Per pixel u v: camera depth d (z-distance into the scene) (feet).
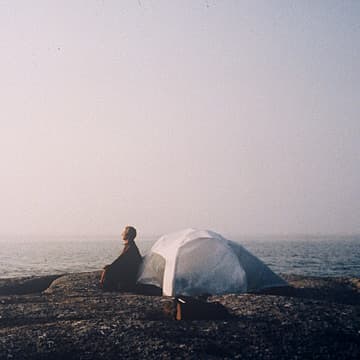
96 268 176.55
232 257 41.32
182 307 29.48
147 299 36.35
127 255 43.06
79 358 23.07
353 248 395.96
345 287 46.24
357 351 25.46
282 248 393.09
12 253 322.75
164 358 23.04
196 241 42.04
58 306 33.50
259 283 41.60
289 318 29.40
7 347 23.91
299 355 24.57
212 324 28.30
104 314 30.99
